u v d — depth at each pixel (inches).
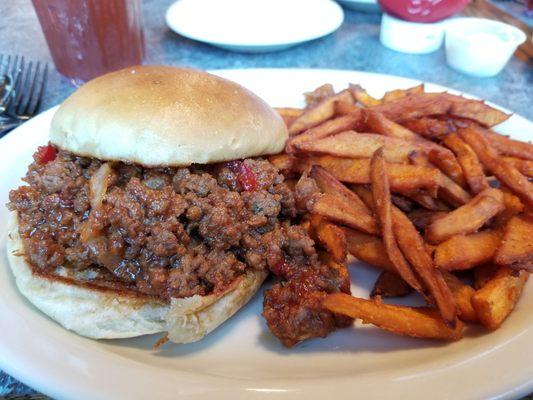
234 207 7.0
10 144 8.9
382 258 7.4
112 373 5.2
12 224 7.3
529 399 5.6
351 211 7.5
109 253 6.4
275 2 15.2
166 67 7.8
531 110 12.4
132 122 6.7
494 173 7.9
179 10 14.9
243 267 7.0
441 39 15.7
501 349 5.7
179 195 6.8
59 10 11.2
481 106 9.2
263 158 8.4
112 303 6.3
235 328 7.2
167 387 5.1
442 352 6.2
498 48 13.4
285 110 10.2
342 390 5.2
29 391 5.6
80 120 7.0
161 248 6.3
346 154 8.3
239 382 5.3
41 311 6.3
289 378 5.8
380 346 6.8
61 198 6.9
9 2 18.6
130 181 6.6
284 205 7.9
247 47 13.9
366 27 18.1
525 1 19.9
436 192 7.5
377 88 11.7
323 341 6.9
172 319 6.1
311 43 16.4
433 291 6.4
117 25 11.7
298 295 6.7
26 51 14.5
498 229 7.3
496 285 6.4
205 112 7.0
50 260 6.5
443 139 9.0
